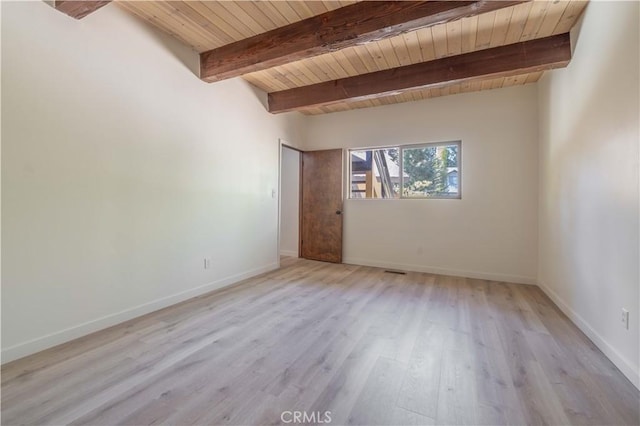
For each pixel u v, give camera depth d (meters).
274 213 4.54
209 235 3.39
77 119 2.21
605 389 1.65
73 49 2.17
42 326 2.03
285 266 4.78
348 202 5.02
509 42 2.86
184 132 3.06
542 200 3.58
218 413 1.45
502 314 2.75
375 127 4.76
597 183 2.16
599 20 2.13
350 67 3.45
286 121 4.80
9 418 1.40
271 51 2.75
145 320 2.56
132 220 2.59
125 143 2.53
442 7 2.05
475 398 1.58
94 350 2.04
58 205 2.11
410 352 2.05
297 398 1.57
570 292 2.65
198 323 2.51
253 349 2.08
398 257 4.61
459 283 3.80
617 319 1.87
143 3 2.38
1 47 1.82
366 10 2.31
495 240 3.99
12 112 1.88
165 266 2.89
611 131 1.97
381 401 1.55
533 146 3.77
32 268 1.98
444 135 4.26
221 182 3.54
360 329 2.42
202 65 3.21
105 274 2.40
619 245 1.86
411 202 4.51
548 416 1.44
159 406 1.50
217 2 2.35
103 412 1.45
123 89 2.51
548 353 2.04
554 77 3.13
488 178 4.01
